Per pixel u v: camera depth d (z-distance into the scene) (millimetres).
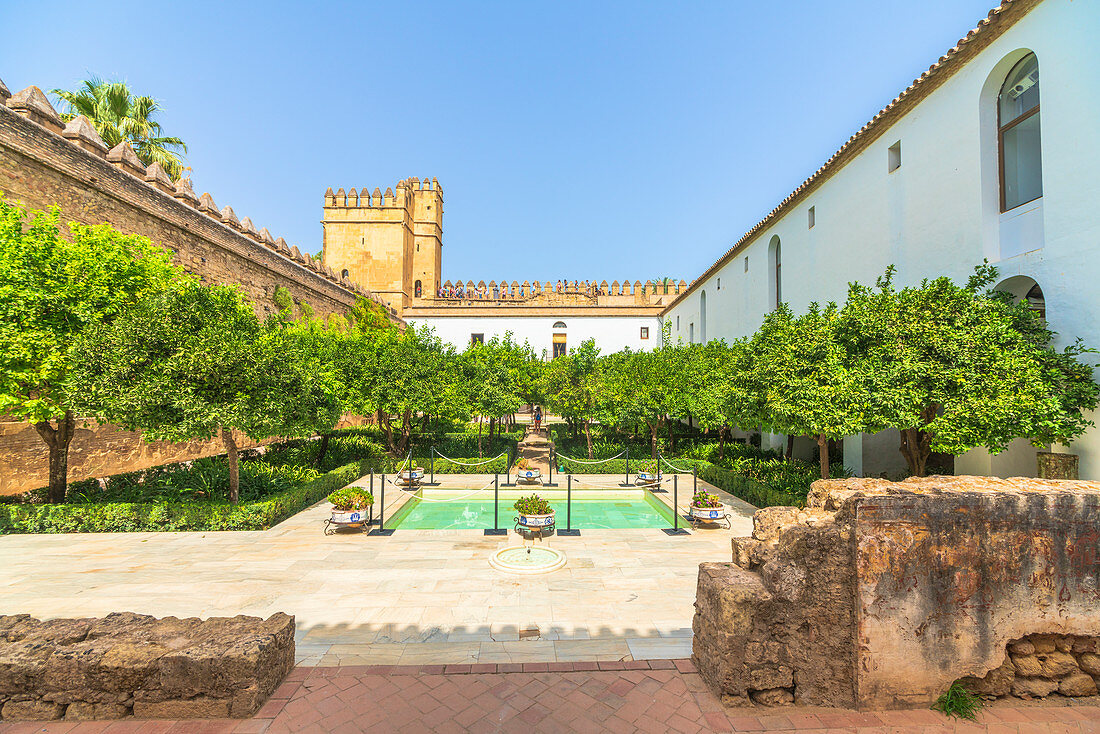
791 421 9656
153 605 6102
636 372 18156
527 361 25141
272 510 10047
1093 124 7594
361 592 6621
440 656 4852
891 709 3852
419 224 43062
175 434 8562
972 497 3916
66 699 3768
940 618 3873
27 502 10531
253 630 4266
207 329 9164
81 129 13703
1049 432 7562
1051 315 8195
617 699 4062
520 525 9477
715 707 3941
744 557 4566
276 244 22734
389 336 21484
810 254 15414
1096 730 3695
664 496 13516
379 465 16359
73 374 8398
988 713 3842
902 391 8055
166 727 3674
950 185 10117
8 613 5844
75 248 9422
